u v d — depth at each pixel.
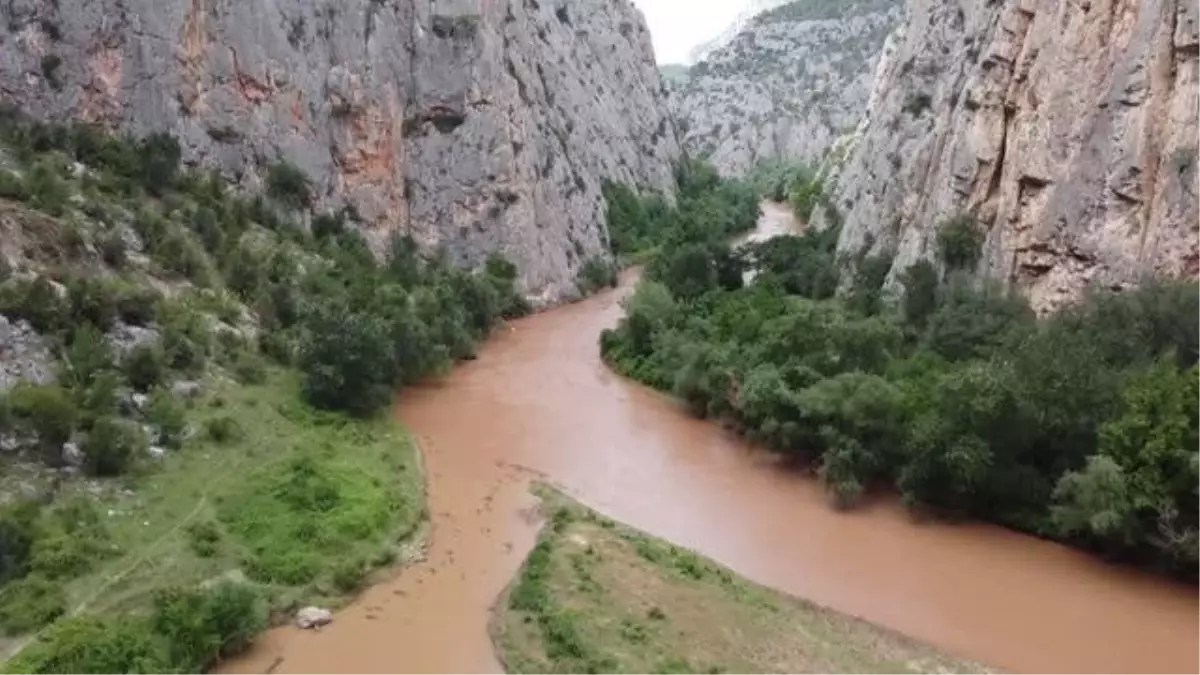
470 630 38.50
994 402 47.16
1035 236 58.69
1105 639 39.53
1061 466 47.56
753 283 85.38
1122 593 42.72
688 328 72.25
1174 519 41.78
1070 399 46.91
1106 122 55.84
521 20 103.81
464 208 87.19
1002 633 40.03
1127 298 50.84
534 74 103.94
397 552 43.88
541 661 36.12
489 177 88.06
